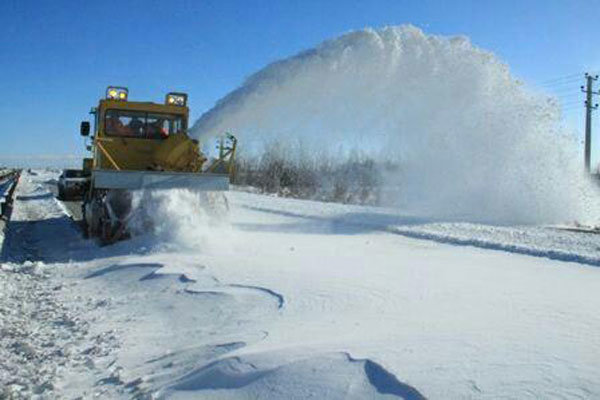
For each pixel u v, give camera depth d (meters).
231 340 5.34
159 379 4.67
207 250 10.53
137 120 13.30
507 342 4.59
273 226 16.44
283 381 4.03
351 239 13.48
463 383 3.65
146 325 6.35
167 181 11.85
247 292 7.10
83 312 7.00
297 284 7.43
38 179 59.62
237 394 4.07
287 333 5.35
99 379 4.83
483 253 11.40
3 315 6.77
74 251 11.83
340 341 4.77
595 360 4.10
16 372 4.96
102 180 11.55
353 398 3.66
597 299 6.73
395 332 5.05
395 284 7.52
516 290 7.29
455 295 6.86
